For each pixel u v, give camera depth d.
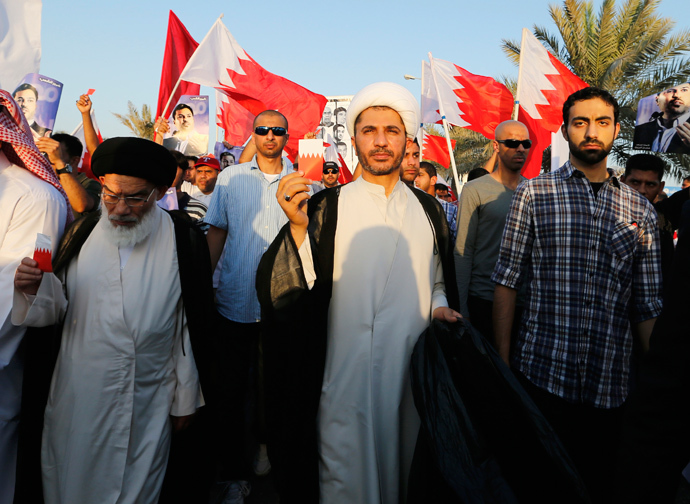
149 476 2.32
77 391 2.20
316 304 2.31
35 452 2.27
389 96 2.37
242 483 3.15
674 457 1.17
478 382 2.18
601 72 18.33
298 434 2.30
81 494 2.20
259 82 5.86
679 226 1.25
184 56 6.43
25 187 2.27
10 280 2.15
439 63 6.68
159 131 5.45
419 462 2.16
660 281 2.47
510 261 2.63
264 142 3.67
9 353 2.18
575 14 18.41
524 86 6.10
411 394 2.44
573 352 2.43
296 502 2.32
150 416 2.35
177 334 2.46
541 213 2.53
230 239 3.65
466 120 6.65
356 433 2.33
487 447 2.09
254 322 3.53
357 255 2.39
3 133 2.26
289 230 2.26
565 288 2.46
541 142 6.13
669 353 1.18
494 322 2.71
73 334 2.24
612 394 2.41
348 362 2.35
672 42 17.19
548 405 2.47
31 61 4.37
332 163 6.13
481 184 3.80
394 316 2.39
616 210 2.45
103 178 2.21
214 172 5.73
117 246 2.27
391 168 2.41
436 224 2.60
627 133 17.89
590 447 2.48
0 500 2.26
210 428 2.66
